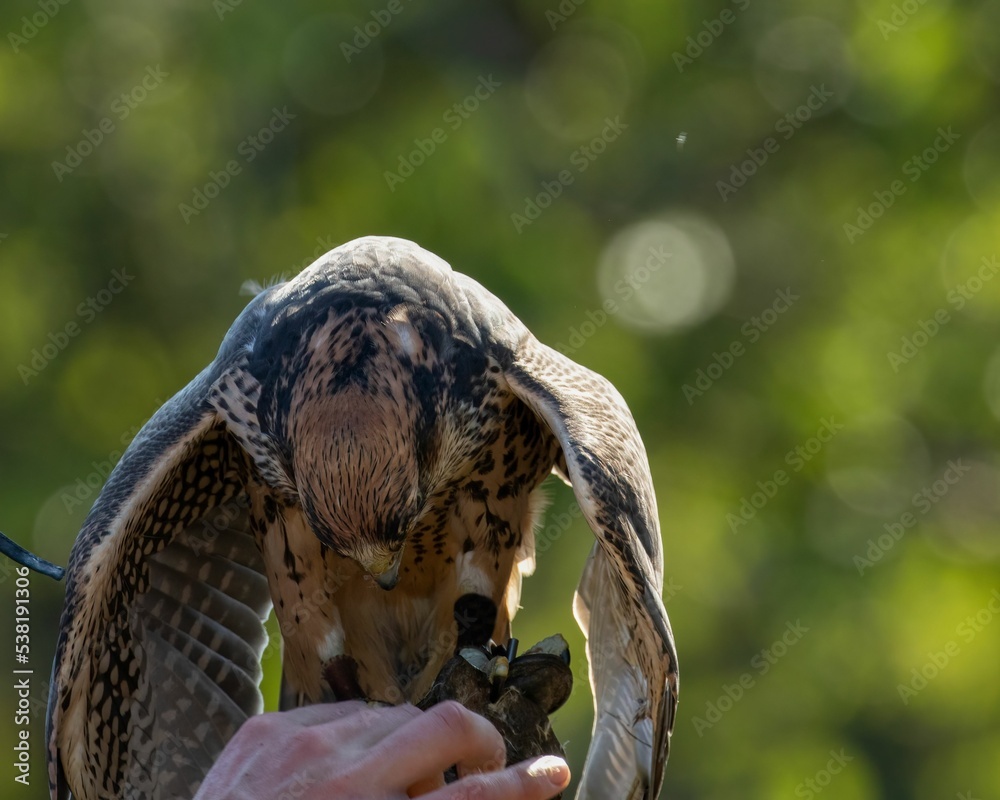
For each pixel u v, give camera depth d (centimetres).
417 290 1082
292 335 1062
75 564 988
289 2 2541
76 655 991
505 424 1105
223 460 1128
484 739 791
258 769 764
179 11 2606
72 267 2662
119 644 1069
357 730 790
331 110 2605
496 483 1116
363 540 1009
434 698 979
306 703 1122
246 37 2534
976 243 2716
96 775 1055
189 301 2642
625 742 1045
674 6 2756
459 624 1109
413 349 1048
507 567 1132
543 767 799
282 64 2536
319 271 1102
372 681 1139
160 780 1099
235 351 1098
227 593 1155
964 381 2666
